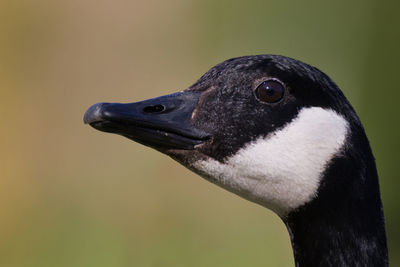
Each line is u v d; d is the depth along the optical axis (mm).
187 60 22484
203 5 23047
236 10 23750
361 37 24859
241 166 7715
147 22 22359
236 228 18703
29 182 19922
